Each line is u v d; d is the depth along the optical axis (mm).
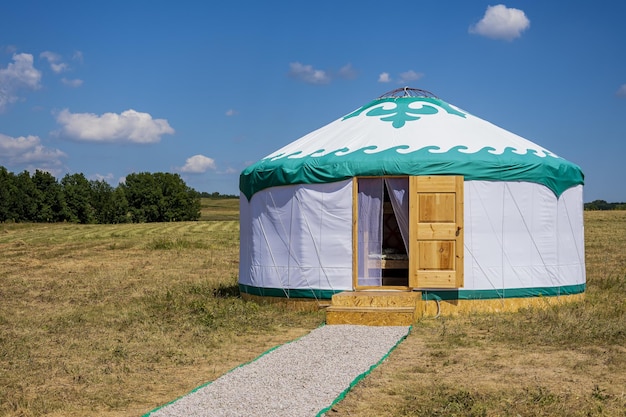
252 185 13281
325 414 6289
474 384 7387
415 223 11766
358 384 7324
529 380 7559
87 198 83500
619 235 35219
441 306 11859
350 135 13234
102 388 7430
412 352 8984
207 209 110062
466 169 11797
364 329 10344
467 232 11898
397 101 14219
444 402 6590
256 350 9352
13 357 9008
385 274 13898
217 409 6297
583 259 13344
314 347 9047
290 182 12508
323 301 12312
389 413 6352
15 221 80750
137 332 10617
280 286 12750
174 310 12805
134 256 27391
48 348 9594
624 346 9297
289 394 6785
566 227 12703
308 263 12438
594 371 7957
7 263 24734
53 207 82125
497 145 12586
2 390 7332
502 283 12000
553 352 8969
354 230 12109
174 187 87812
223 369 8242
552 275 12414
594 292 14508
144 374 8016
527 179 12094
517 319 11203
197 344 9688
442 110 13812
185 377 7883
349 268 12180
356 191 12109
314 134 14227
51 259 26375
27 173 83625
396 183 12078
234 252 29000
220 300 14031
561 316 11148
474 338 9906
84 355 9094
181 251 29594
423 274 11742
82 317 12273
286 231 12688
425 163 11781
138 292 16125
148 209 86500
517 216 12094
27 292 16359
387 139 12734
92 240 38062
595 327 10250
